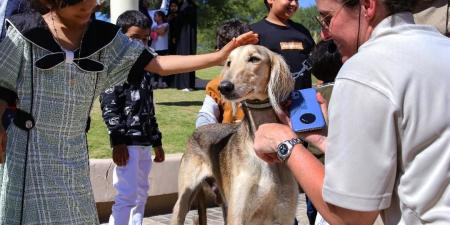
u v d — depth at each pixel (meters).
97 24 2.95
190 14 13.51
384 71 1.78
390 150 1.77
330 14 2.01
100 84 2.93
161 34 13.30
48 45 2.75
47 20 2.82
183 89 12.69
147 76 5.04
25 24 2.74
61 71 2.77
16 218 2.72
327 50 4.51
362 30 1.96
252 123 3.83
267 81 3.76
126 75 3.07
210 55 3.56
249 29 4.71
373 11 1.92
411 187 1.78
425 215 1.77
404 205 1.81
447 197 1.75
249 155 3.86
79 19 2.79
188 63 3.33
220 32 4.70
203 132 4.62
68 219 2.79
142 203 5.06
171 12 13.49
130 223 4.92
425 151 1.76
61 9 2.73
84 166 2.90
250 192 3.87
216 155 4.32
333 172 1.83
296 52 4.89
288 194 3.89
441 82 1.76
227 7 33.09
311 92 2.57
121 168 4.91
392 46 1.82
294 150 2.06
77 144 2.88
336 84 1.87
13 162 2.74
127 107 4.91
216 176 4.36
